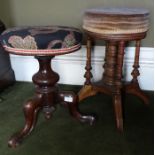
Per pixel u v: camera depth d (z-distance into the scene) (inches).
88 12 45.2
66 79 66.2
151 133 45.7
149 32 57.2
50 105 47.3
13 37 38.0
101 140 44.3
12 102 57.6
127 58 60.2
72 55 63.3
